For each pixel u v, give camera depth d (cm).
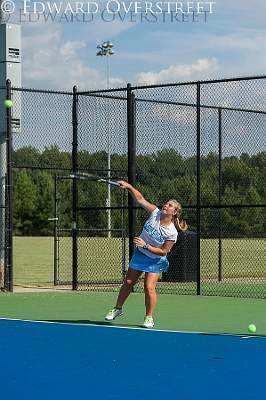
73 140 1781
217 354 893
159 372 789
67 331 1076
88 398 675
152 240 1127
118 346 949
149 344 965
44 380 749
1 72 1769
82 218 2108
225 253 3366
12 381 745
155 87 1681
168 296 1602
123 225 1914
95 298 1563
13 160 1769
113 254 3275
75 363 837
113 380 750
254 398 673
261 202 1983
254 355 885
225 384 732
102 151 1817
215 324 1170
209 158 1905
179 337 1023
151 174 1841
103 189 1975
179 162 1862
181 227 1146
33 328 1103
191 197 1922
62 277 2289
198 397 679
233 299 1548
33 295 1619
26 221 6506
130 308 1384
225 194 1975
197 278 1641
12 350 916
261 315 1286
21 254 3569
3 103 1752
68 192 4109
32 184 6519
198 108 1659
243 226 2036
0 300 1516
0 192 1753
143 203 1155
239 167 1950
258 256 3212
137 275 1161
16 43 1772
